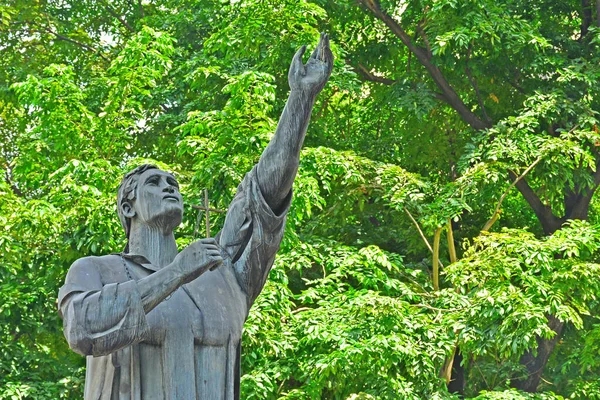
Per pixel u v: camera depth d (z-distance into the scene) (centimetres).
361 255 1585
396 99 1872
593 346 1764
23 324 1585
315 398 1438
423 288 1678
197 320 506
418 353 1455
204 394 500
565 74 1786
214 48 1755
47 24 2105
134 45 1561
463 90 2022
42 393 1497
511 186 1725
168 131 1844
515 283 1692
